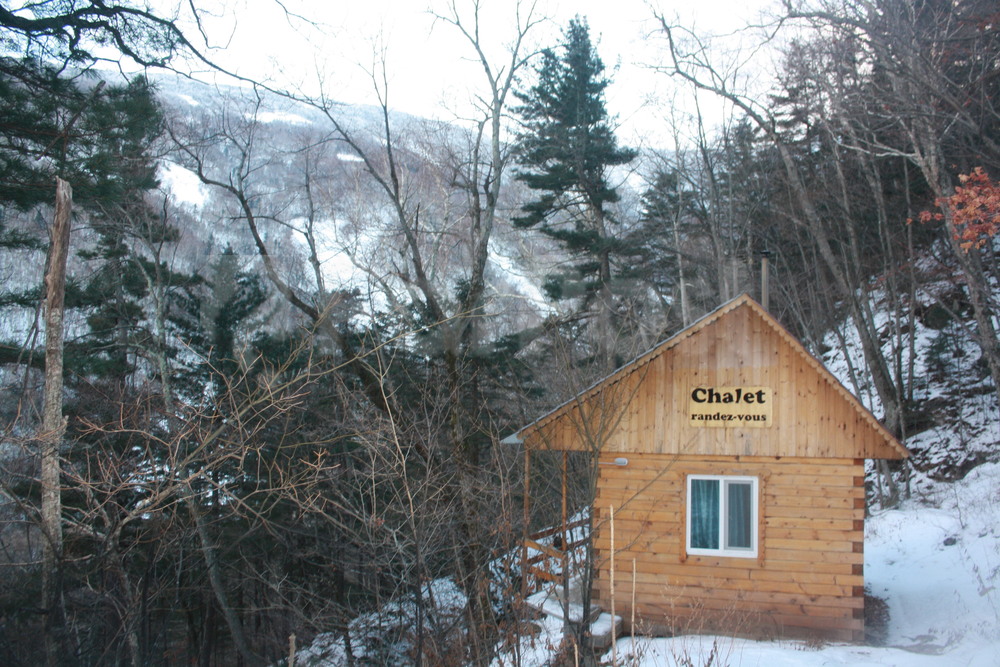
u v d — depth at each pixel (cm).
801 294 3319
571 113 3406
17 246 1641
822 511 1323
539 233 3509
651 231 3619
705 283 3478
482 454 2078
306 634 1789
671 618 1340
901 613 1491
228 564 1791
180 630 2320
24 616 1312
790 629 1309
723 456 1370
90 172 1670
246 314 2369
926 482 2366
